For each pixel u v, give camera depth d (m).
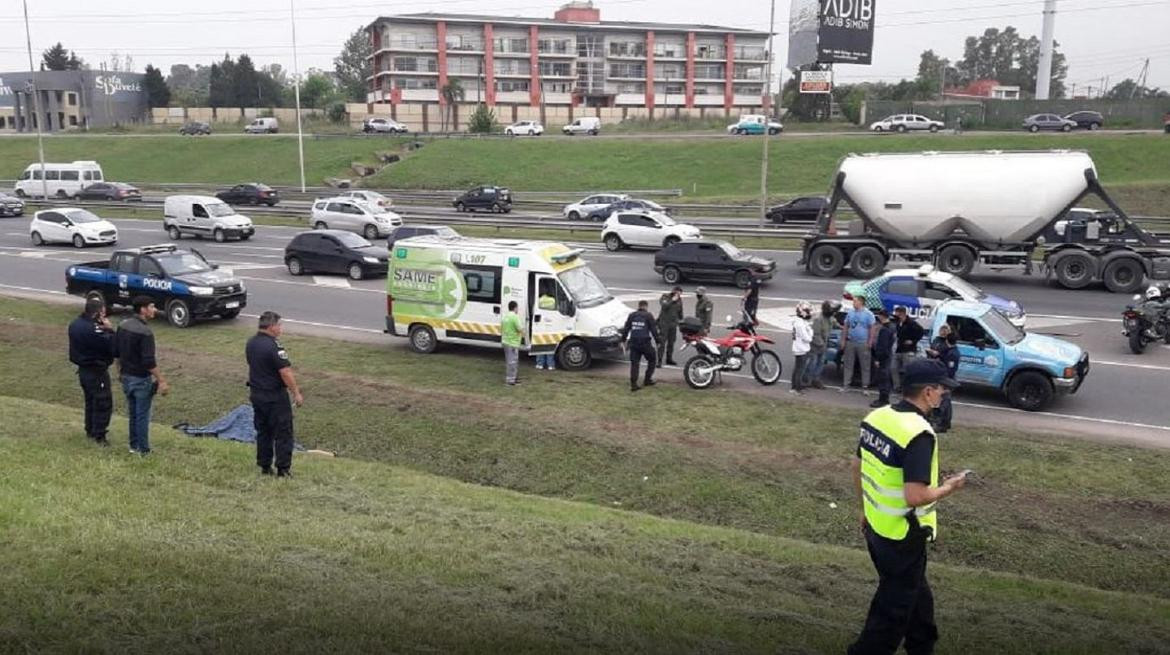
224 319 23.86
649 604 6.48
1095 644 6.51
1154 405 15.73
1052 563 10.05
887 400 15.64
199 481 9.71
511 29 104.56
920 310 18.48
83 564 6.31
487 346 19.23
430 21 101.81
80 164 59.12
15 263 33.59
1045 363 15.22
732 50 110.50
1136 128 67.75
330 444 14.33
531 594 6.52
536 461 13.33
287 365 10.07
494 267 18.86
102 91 106.00
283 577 6.42
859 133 68.69
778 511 11.51
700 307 19.47
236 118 104.69
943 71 114.31
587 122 78.50
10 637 5.10
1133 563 10.02
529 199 56.66
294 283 29.33
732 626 6.08
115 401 16.34
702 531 9.74
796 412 15.21
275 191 53.66
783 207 43.56
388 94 103.38
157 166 75.19
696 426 14.62
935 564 9.20
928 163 28.52
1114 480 12.02
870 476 4.82
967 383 15.97
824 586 7.81
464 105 100.94
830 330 16.97
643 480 12.52
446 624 5.75
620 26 107.12
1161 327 19.73
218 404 16.16
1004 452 13.01
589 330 18.28
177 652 5.09
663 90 109.94
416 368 18.47
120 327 10.52
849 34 78.00
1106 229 28.39
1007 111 72.44
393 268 19.94
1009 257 28.36
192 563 6.53
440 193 57.22
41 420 12.63
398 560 7.16
